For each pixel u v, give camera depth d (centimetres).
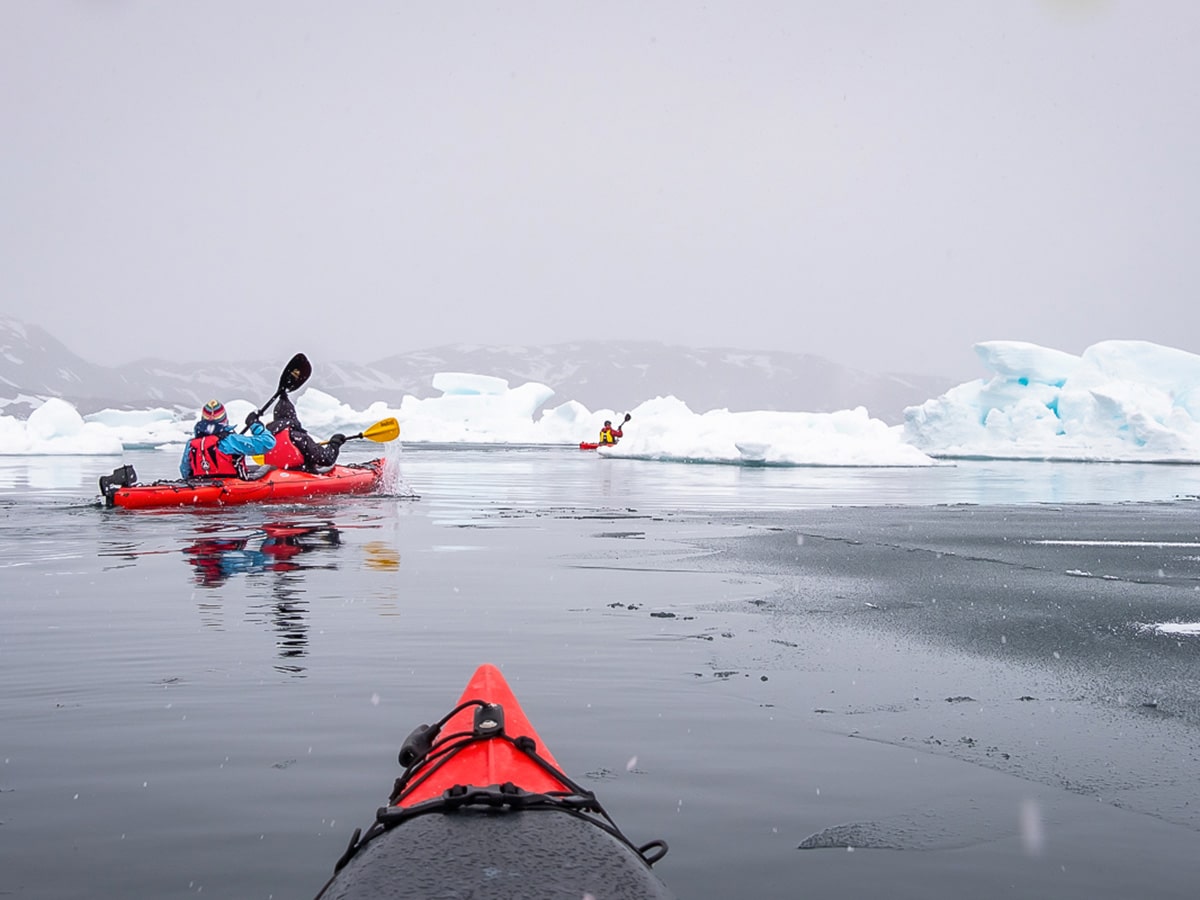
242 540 1065
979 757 351
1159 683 462
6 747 351
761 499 1772
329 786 313
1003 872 256
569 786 215
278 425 1585
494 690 273
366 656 500
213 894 238
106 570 827
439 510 1474
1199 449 3697
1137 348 4281
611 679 457
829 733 377
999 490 2128
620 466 3192
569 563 886
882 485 2256
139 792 307
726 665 489
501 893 157
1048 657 515
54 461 3088
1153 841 278
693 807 299
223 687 436
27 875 248
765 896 241
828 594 718
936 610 654
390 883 161
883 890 245
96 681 445
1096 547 1047
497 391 7181
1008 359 4388
